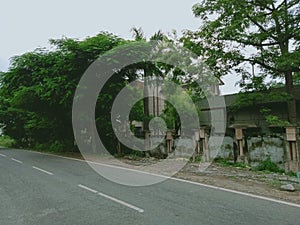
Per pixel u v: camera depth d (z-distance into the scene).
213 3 13.88
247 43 14.00
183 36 15.45
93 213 5.96
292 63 12.01
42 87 18.25
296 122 14.16
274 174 10.31
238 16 13.12
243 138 12.82
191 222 5.24
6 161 16.83
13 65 20.30
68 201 6.99
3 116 33.19
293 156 10.98
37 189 8.48
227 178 9.70
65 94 17.81
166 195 7.38
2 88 21.67
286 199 6.78
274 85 14.91
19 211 6.27
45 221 5.57
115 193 7.71
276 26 13.39
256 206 6.20
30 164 14.88
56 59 18.86
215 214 5.68
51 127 23.55
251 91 14.64
